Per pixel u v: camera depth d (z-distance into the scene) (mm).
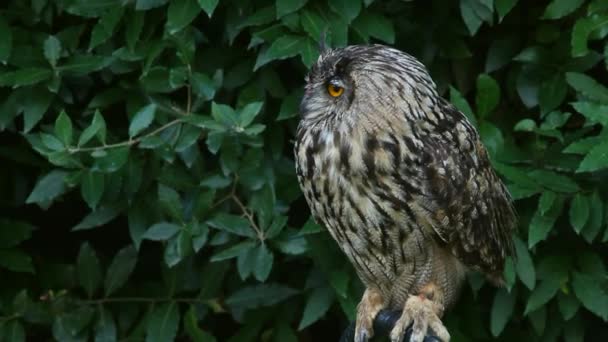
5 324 10641
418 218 8672
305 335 11797
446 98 10719
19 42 10273
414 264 9000
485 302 11055
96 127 9359
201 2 9141
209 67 10312
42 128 10219
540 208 9523
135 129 9406
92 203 9430
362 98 8398
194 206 10047
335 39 9508
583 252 10312
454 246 9008
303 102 8719
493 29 10586
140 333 10867
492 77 10711
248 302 10547
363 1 9797
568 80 9766
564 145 9898
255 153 9680
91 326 10859
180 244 9695
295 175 10367
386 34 9797
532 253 10398
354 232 8820
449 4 10344
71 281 11016
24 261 10570
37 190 9797
